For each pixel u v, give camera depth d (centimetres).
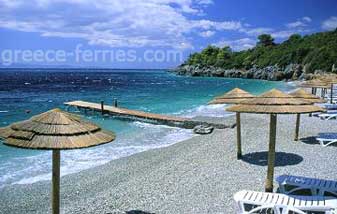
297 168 1102
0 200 935
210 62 12838
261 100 815
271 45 11906
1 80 8544
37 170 1207
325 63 8069
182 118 2241
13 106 3189
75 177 1126
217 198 866
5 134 558
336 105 2405
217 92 4994
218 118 2328
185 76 12788
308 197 750
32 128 551
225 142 1559
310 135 1634
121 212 804
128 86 6569
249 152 1346
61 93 4819
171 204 838
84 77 11769
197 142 1625
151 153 1437
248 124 2050
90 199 905
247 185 957
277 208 699
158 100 3847
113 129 2077
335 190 826
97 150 1510
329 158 1219
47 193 991
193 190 930
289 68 8869
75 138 543
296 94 1477
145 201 866
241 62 11694
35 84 7006
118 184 1034
